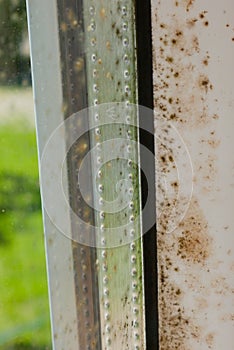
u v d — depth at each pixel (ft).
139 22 1.59
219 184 1.66
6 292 1.62
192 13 1.55
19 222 1.57
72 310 1.64
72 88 1.53
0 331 1.63
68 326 1.64
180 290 1.77
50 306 1.59
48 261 1.56
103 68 1.59
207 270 1.74
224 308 1.76
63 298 1.61
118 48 1.61
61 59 1.49
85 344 1.69
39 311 1.61
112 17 1.58
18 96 1.48
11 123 1.51
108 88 1.61
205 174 1.66
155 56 1.61
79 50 1.52
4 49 1.45
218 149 1.64
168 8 1.56
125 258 1.76
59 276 1.59
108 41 1.59
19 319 1.63
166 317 1.80
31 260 1.59
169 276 1.77
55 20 1.46
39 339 1.63
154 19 1.57
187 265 1.75
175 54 1.59
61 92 1.51
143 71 1.63
